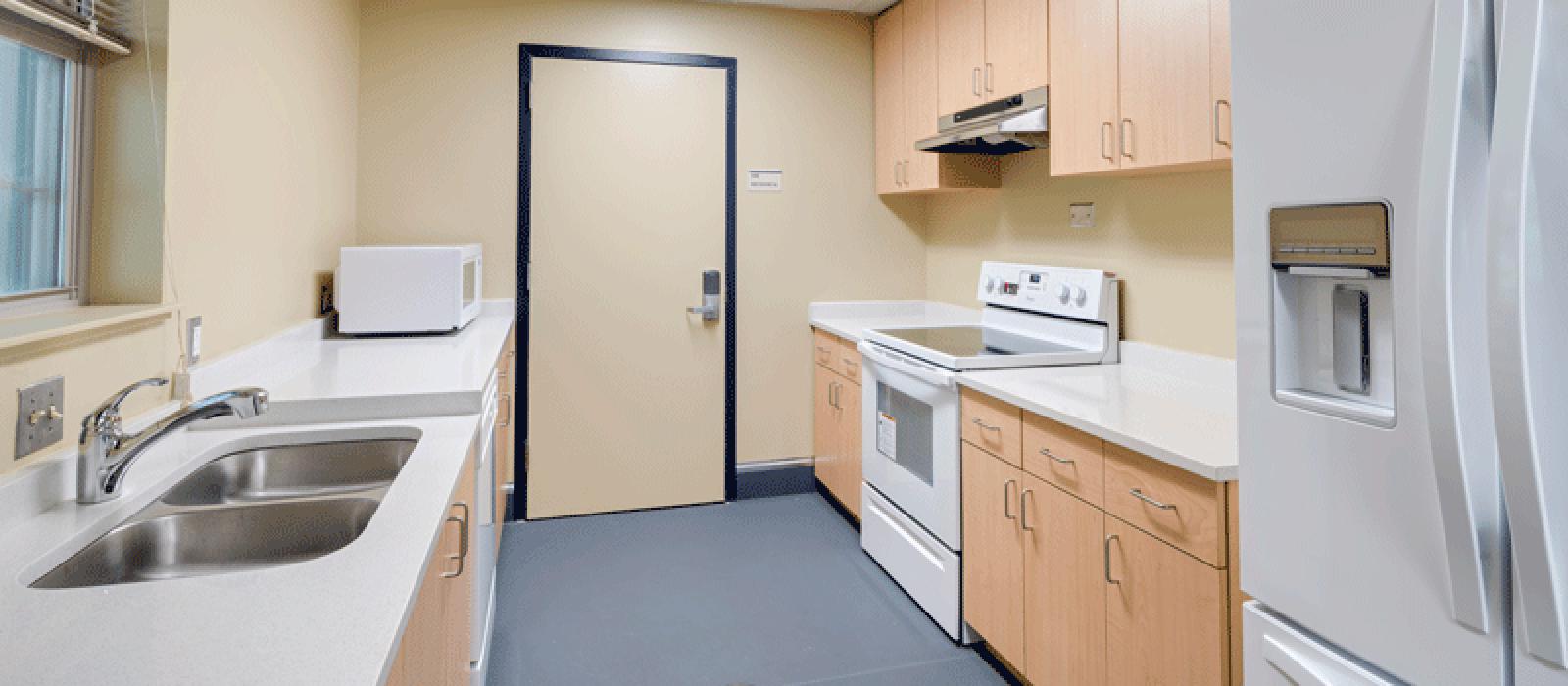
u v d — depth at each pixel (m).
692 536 3.23
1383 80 0.92
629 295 3.49
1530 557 0.79
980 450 2.19
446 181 3.27
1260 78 1.10
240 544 1.23
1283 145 1.06
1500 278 0.77
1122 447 1.62
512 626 2.44
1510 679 0.83
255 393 1.26
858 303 3.78
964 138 2.72
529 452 3.40
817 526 3.35
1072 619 1.80
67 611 0.80
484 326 3.02
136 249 1.50
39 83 1.39
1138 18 2.00
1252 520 1.16
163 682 0.66
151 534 1.17
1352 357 1.09
